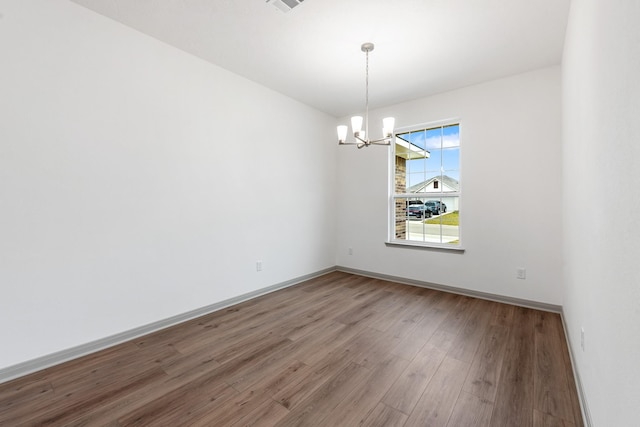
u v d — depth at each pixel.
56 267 2.11
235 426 1.52
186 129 2.88
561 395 1.75
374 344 2.39
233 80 3.30
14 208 1.93
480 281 3.55
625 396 0.89
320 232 4.61
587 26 1.56
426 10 2.22
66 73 2.14
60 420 1.57
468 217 3.62
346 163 4.83
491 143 3.44
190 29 2.50
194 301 2.96
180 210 2.84
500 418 1.57
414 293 3.74
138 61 2.53
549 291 3.11
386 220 4.39
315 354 2.24
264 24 2.43
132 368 2.06
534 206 3.19
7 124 1.90
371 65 3.10
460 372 2.00
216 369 2.04
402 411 1.62
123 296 2.46
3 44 1.88
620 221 0.97
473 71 3.21
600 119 1.27
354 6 2.18
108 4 2.19
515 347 2.33
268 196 3.75
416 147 4.15
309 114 4.36
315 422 1.55
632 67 0.83
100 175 2.31
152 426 1.53
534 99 3.18
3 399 1.73
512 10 2.21
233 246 3.33
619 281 0.98
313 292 3.79
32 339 2.01
